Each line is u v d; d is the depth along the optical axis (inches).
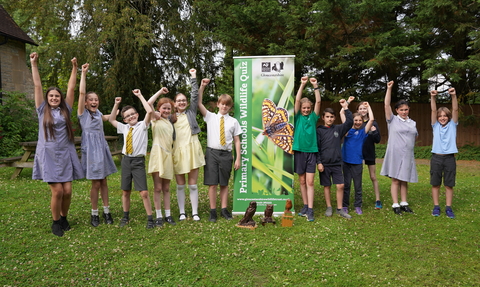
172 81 644.1
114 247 144.8
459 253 141.1
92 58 510.3
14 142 418.3
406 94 628.7
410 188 273.9
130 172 171.9
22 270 122.0
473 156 467.8
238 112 193.8
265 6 467.2
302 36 490.6
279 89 191.9
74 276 118.7
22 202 211.8
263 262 130.1
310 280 117.0
